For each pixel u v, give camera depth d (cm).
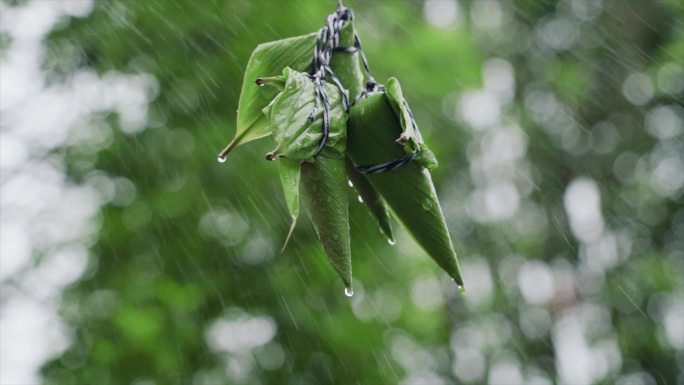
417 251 1039
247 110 274
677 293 1546
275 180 900
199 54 862
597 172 1609
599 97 1555
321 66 271
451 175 1291
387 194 266
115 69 888
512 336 1540
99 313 940
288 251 914
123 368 911
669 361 1545
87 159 920
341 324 931
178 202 898
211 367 940
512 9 1444
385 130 262
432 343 1154
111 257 941
